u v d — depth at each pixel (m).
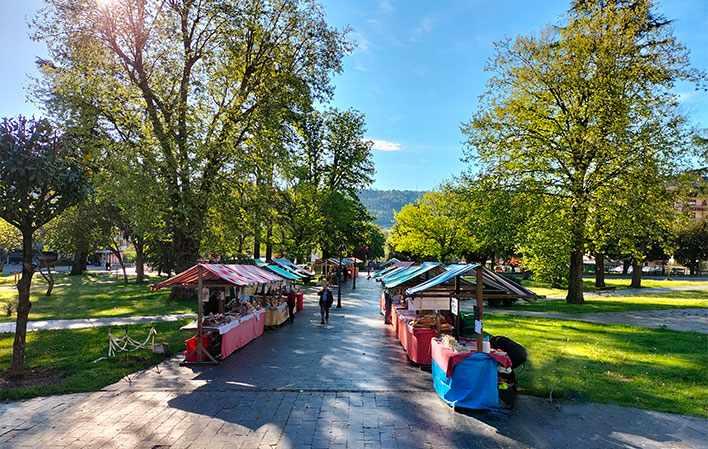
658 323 18.83
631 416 8.00
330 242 46.31
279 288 20.66
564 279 37.44
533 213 25.03
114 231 37.75
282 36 25.45
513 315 21.12
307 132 41.97
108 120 23.14
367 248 86.19
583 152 24.14
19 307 10.72
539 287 41.59
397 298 18.41
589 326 17.59
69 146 11.53
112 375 10.48
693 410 8.25
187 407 8.39
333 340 15.27
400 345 14.36
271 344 14.54
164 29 23.03
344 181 47.53
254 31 24.30
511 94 26.88
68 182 10.78
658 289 40.41
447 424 7.60
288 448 6.63
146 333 15.72
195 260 24.81
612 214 23.39
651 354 12.59
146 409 8.29
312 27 25.64
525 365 11.17
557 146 24.81
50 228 35.47
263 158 23.62
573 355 12.39
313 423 7.61
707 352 12.88
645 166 23.16
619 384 9.78
